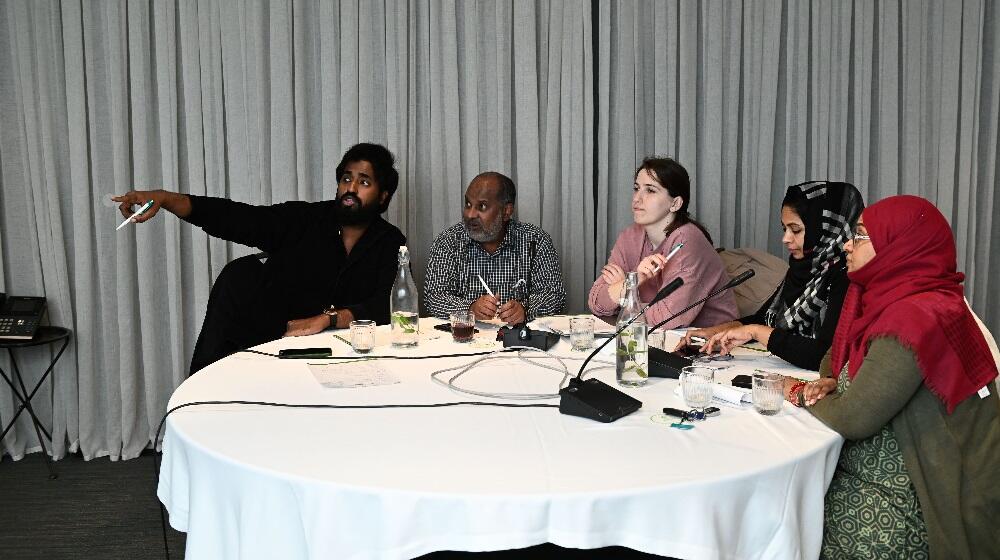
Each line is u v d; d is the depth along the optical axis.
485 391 1.77
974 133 3.82
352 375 1.90
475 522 1.22
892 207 1.75
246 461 1.34
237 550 1.38
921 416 1.62
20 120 3.21
